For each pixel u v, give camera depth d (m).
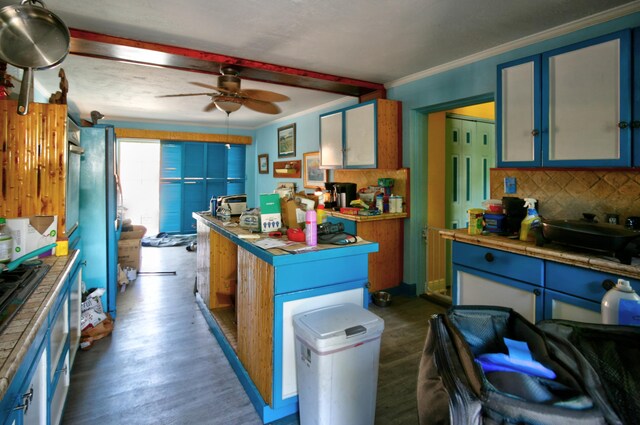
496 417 0.66
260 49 2.99
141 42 2.81
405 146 3.84
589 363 0.82
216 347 2.70
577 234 1.88
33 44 1.59
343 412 1.58
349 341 1.55
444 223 4.10
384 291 3.81
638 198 2.16
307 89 4.41
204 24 2.52
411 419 1.91
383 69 3.53
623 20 2.23
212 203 3.39
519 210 2.44
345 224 3.79
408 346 2.71
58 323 1.68
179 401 2.04
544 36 2.61
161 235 7.04
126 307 3.51
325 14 2.36
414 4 2.22
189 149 7.41
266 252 1.82
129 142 7.07
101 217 3.12
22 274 1.54
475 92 3.12
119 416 1.91
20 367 0.98
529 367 0.79
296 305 1.83
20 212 2.08
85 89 4.40
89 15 2.38
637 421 0.74
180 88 4.35
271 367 1.82
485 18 2.40
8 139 2.05
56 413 1.63
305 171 5.90
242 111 5.92
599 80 2.00
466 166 4.31
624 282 1.53
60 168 2.13
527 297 2.09
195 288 3.81
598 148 2.02
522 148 2.41
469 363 0.76
